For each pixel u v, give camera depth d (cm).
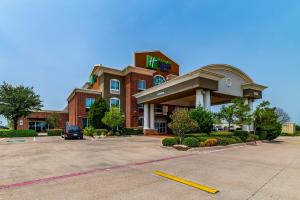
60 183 589
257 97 2398
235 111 1867
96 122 2756
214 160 946
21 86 2956
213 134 1686
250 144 1784
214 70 2069
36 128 3906
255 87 2372
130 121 3197
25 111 2886
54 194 500
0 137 2572
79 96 3203
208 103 1903
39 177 653
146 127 2906
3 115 2839
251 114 1948
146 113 2934
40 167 799
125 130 2800
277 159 995
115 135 2606
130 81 3275
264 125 2169
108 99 3275
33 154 1125
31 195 493
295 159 999
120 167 796
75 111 3225
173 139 1398
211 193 507
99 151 1240
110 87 3325
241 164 857
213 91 2009
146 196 486
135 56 3419
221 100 2838
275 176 668
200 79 1831
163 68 3719
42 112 3997
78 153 1158
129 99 3253
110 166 815
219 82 2112
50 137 2645
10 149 1355
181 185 569
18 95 2814
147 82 3447
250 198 477
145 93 2823
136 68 3272
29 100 2886
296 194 504
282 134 3766
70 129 2239
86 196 486
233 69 2230
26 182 600
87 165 834
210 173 700
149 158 995
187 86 1961
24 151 1248
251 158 1015
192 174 686
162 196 486
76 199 468
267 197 484
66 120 4219
